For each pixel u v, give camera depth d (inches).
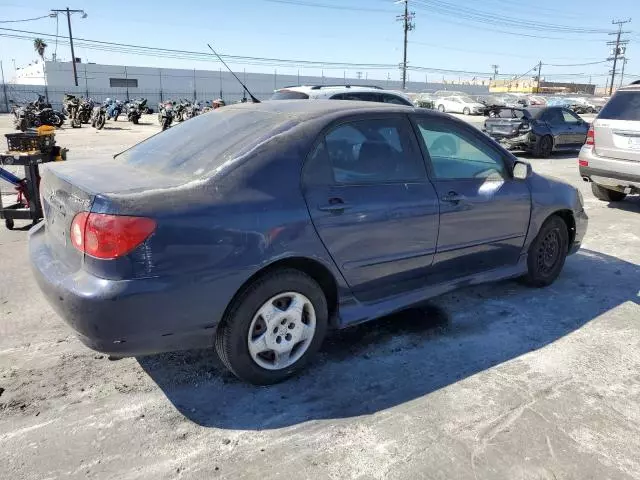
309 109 137.9
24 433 108.0
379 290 142.6
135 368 134.3
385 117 143.3
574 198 192.7
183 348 113.7
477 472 99.7
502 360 141.9
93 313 101.8
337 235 127.3
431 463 101.9
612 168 302.7
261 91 2915.8
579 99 1921.8
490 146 168.1
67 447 104.3
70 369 133.0
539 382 131.1
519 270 180.7
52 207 123.1
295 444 107.0
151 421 113.3
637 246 251.8
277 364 126.4
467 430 111.9
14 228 261.9
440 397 124.0
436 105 1771.7
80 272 106.0
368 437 109.4
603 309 176.1
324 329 132.3
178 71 2655.0
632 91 299.9
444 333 157.0
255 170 118.6
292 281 122.4
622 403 123.0
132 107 1073.5
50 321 159.2
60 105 1958.7
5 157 247.8
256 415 116.3
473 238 160.1
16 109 946.7
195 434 109.5
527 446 107.1
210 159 123.1
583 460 103.5
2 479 95.3
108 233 101.2
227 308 116.2
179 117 1054.4
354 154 135.3
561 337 155.6
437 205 147.6
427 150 150.9
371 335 155.1
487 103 1756.9
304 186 123.9
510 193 169.3
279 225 117.5
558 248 193.8
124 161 143.4
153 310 105.0
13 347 143.2
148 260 103.3
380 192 136.5
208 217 109.4
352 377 132.3
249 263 114.0
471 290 191.0
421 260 148.1
